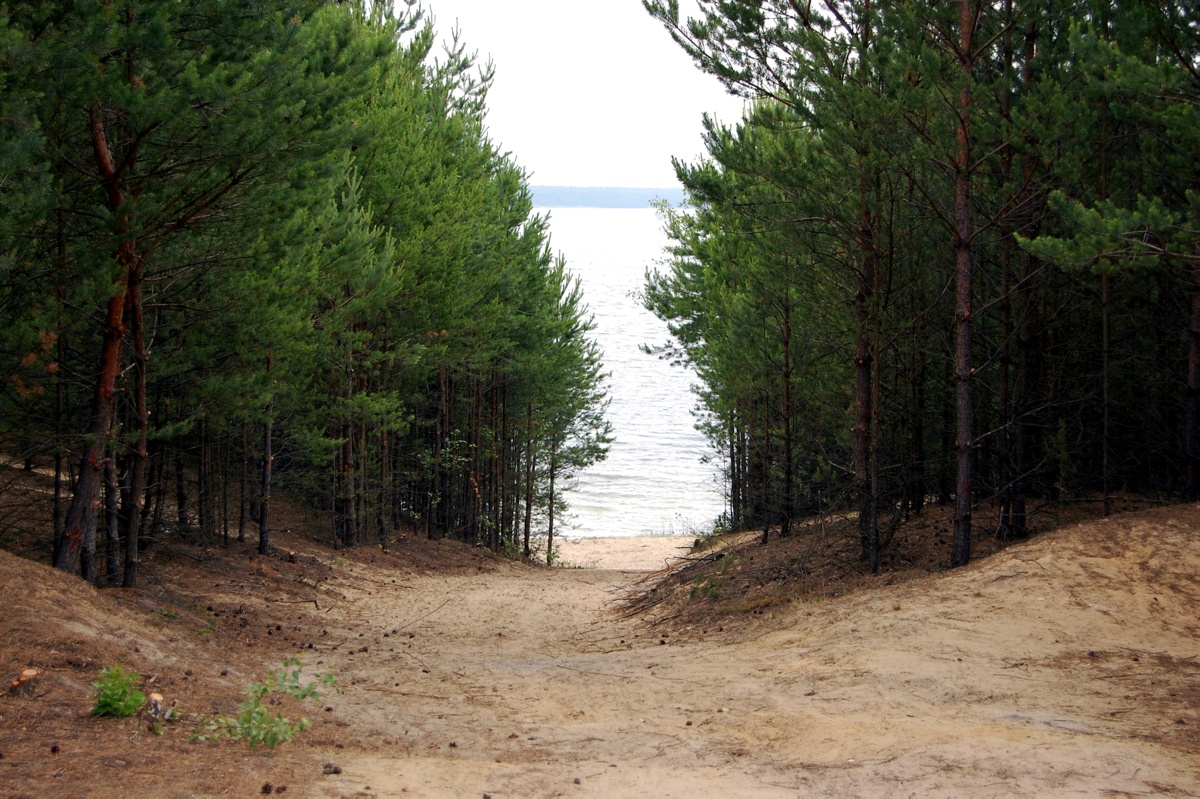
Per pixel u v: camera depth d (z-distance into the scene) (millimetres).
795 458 21297
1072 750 7141
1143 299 16625
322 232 16359
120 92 10016
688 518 55094
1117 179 15258
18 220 9703
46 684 7500
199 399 14234
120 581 13789
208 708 8102
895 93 14039
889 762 7176
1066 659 9977
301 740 7766
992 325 17828
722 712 9289
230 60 11398
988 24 15258
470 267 24969
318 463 20844
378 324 22953
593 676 11688
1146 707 8320
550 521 39688
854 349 17750
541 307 33875
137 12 10102
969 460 14328
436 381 30562
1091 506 17422
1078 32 11375
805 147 16078
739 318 21172
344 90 13578
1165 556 12125
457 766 7348
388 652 13695
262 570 18438
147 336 14156
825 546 17891
